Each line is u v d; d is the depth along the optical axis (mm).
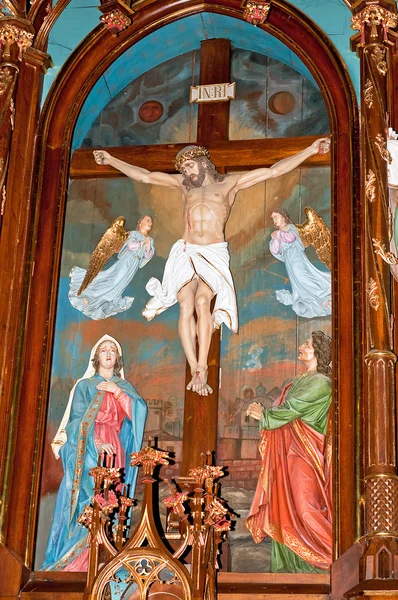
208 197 7027
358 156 6805
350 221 6641
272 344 6750
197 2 7461
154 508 6402
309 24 7262
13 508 6293
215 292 6832
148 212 7266
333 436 6156
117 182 7367
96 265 7133
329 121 7168
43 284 6832
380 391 5949
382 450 5805
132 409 6688
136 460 5742
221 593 5883
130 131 7586
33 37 7285
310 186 7102
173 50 7727
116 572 5879
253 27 7406
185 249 6930
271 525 6223
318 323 6730
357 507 5922
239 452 6500
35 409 6535
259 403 6602
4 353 6543
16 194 6949
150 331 6918
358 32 7094
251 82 7551
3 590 6055
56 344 6887
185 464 6441
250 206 7133
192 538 5609
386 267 6281
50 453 6613
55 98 7328
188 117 7555
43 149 7156
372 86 6738
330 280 6801
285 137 7230
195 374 6637
